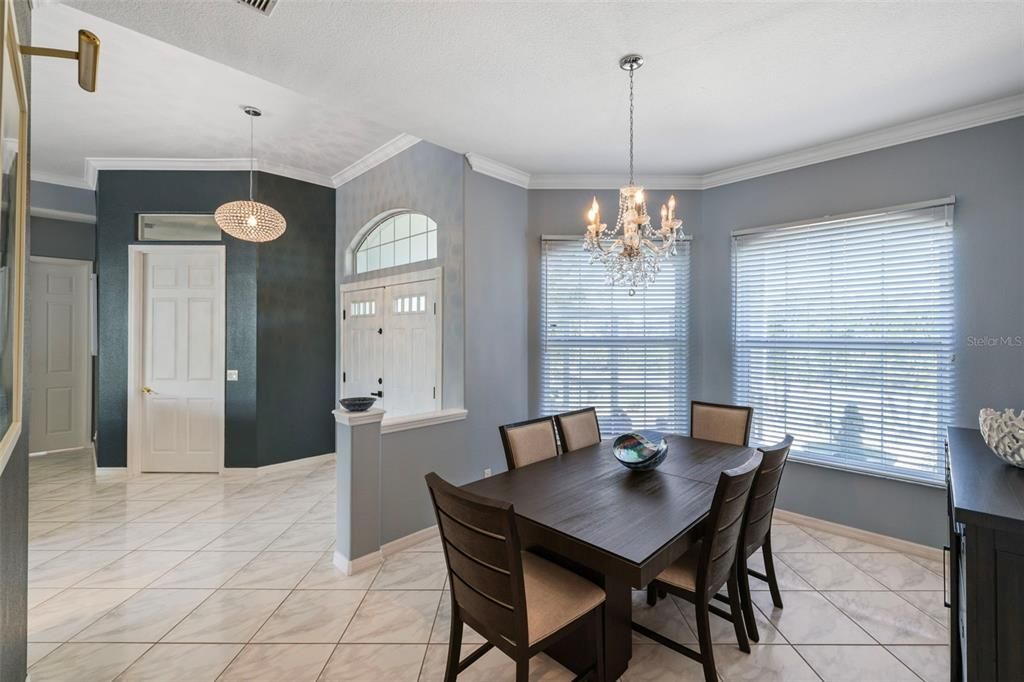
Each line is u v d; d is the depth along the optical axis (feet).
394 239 13.76
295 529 10.39
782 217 10.82
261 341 14.30
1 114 3.24
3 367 3.84
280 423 14.73
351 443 8.48
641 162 11.21
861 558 8.84
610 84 7.68
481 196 11.27
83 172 14.56
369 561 8.68
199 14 5.92
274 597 7.66
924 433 8.89
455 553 5.04
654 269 7.54
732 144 10.07
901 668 5.97
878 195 9.46
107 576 8.31
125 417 13.96
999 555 4.05
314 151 13.29
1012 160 8.05
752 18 6.05
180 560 8.93
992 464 5.85
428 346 11.99
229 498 12.30
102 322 13.80
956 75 7.32
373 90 7.88
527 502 6.07
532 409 12.44
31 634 6.68
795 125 9.14
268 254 14.49
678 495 6.30
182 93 9.91
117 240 13.85
